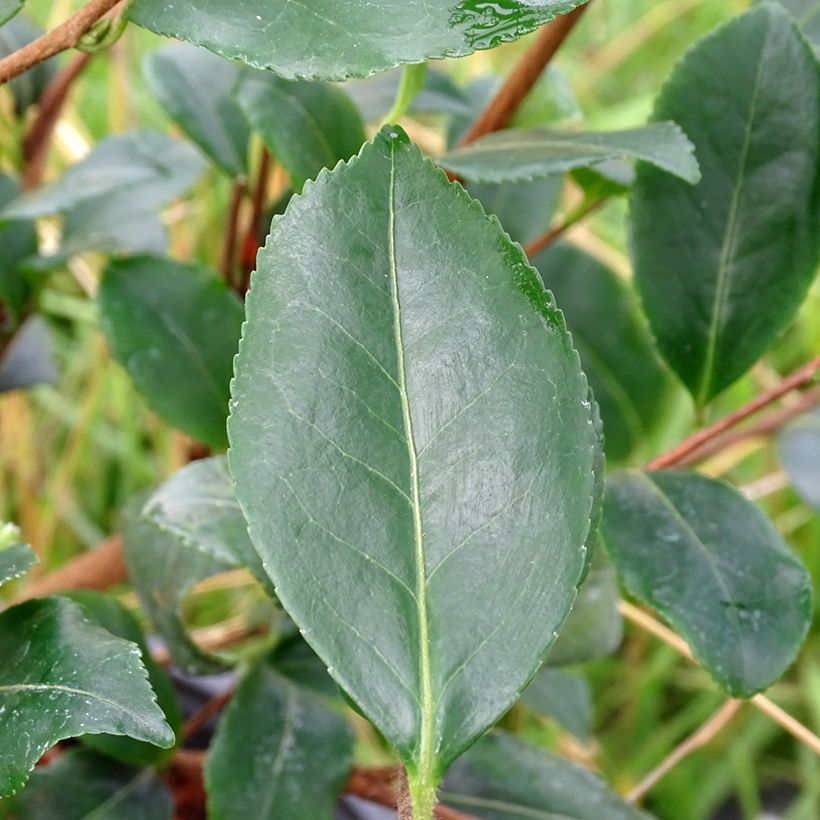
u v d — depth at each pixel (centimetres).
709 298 18
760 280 18
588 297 22
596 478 15
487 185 22
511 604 14
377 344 14
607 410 22
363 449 14
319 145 18
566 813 18
